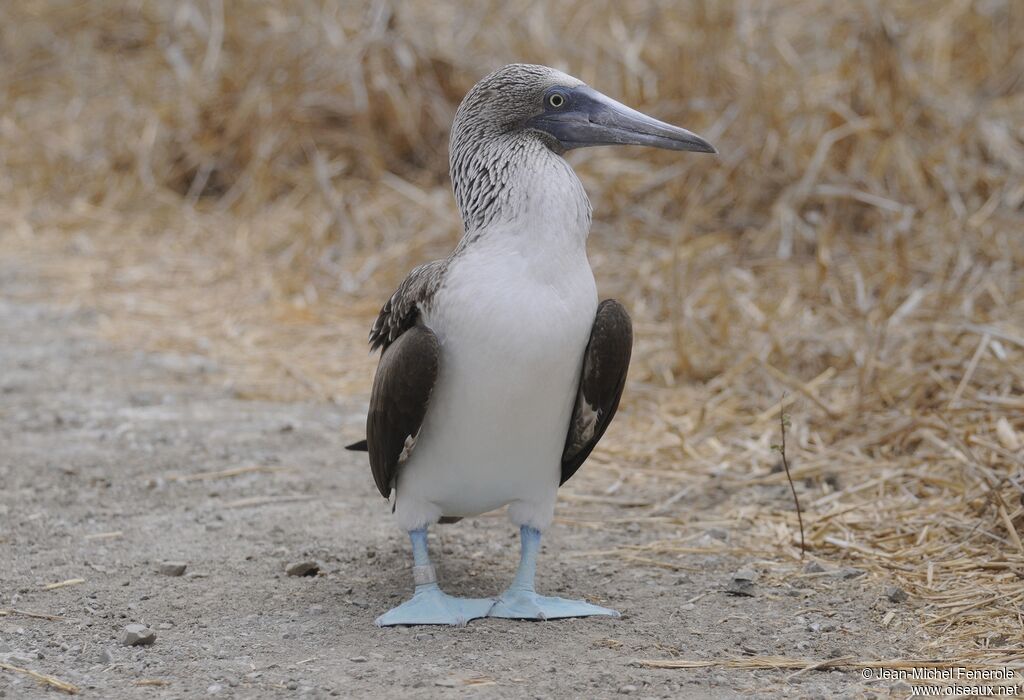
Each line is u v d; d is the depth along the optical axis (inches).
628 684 286.7
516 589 335.0
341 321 631.2
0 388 538.3
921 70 768.9
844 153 698.8
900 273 587.5
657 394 520.1
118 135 871.1
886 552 370.3
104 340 609.0
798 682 288.2
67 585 351.3
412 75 810.2
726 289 590.2
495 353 301.0
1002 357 479.8
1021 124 726.5
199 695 282.4
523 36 826.8
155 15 1016.9
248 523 402.9
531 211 306.5
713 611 335.0
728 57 770.8
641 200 717.9
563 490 436.8
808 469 434.9
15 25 1016.9
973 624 319.3
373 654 305.3
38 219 797.2
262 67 833.5
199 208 806.5
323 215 740.7
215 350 595.8
